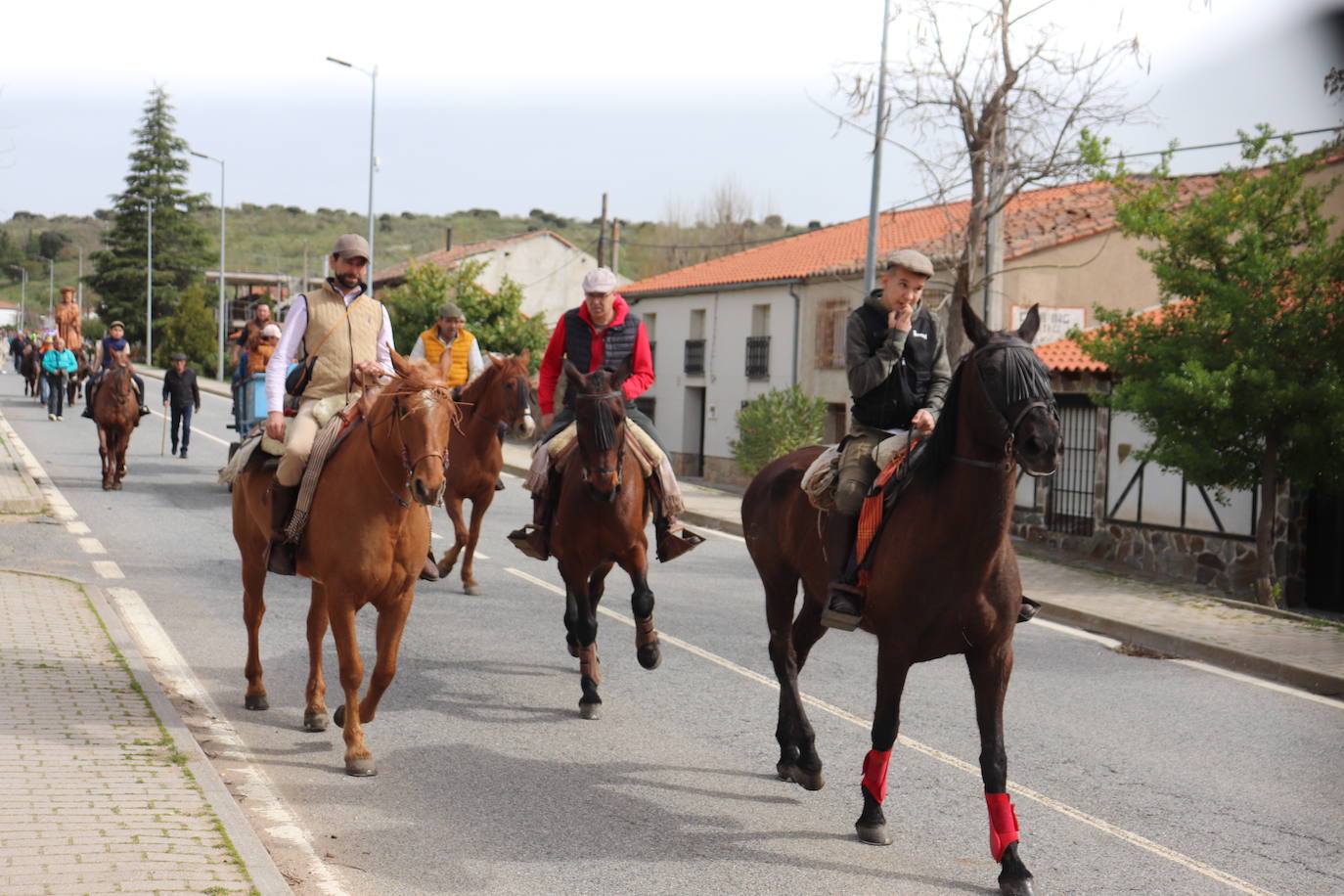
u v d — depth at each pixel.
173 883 4.24
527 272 55.75
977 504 4.96
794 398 26.66
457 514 11.49
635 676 8.64
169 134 94.94
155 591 10.73
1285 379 13.83
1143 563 18.20
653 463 7.97
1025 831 5.77
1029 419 4.69
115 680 7.17
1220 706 8.80
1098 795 6.39
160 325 87.56
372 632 9.69
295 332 6.94
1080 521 19.58
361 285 7.27
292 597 10.79
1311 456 14.11
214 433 29.61
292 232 170.38
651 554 15.66
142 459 23.02
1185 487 17.53
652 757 6.69
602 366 8.30
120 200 93.50
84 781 5.30
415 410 5.80
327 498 6.18
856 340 5.79
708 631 10.38
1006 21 18.52
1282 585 16.23
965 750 7.11
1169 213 14.89
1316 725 8.32
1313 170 14.31
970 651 5.19
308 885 4.71
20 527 13.99
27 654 7.62
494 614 10.65
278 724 6.98
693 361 35.69
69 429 28.50
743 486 31.80
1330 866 5.47
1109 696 8.95
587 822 5.62
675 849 5.32
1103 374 18.52
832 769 6.61
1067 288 25.55
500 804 5.82
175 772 5.54
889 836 5.53
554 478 7.97
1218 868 5.39
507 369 11.45
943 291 24.50
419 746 6.71
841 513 5.68
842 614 5.48
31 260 168.50
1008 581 5.11
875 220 21.38
